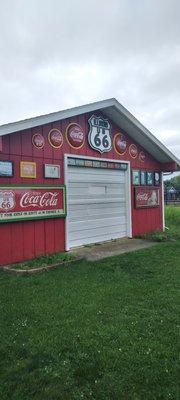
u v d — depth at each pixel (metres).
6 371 3.37
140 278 6.41
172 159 12.78
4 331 4.20
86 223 10.02
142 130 11.02
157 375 3.24
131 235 11.60
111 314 4.67
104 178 10.71
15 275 6.75
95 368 3.37
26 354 3.66
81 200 9.85
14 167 7.89
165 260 7.87
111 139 10.81
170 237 11.41
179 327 4.24
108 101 9.87
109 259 8.03
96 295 5.43
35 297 5.37
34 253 8.34
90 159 10.02
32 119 7.89
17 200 7.89
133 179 11.81
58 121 8.99
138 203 11.95
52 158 8.84
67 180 9.31
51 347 3.79
